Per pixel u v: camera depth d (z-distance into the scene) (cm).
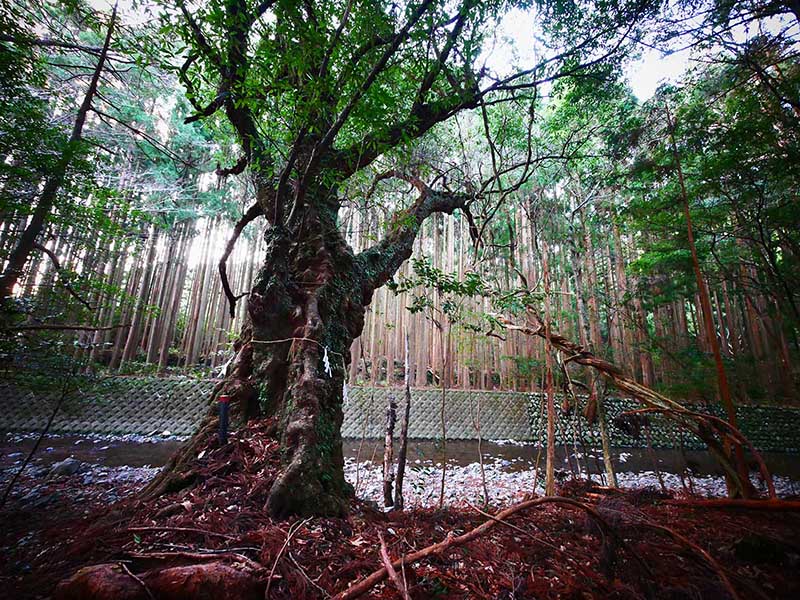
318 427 317
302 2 279
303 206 443
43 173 403
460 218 1409
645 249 902
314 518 254
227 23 254
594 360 362
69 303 468
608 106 725
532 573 206
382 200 612
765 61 563
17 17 410
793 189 641
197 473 298
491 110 721
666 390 661
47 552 224
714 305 1225
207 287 1391
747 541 229
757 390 1034
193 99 312
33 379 398
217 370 1245
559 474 555
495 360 1345
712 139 627
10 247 464
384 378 1377
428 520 285
